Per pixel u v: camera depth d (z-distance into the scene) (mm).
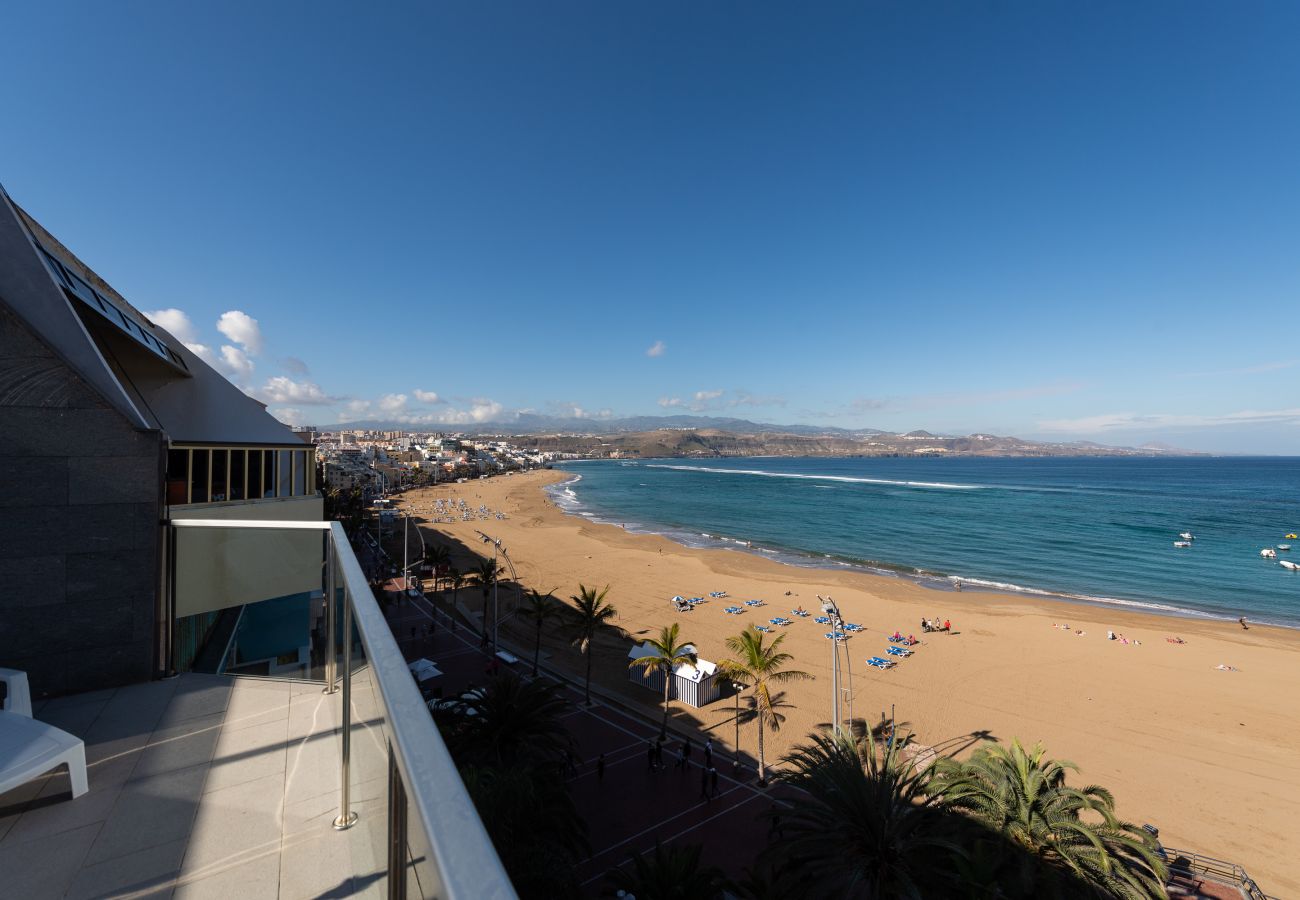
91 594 5977
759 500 141500
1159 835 21391
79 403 6008
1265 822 22078
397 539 79812
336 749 4773
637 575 62344
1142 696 33094
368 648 2516
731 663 26609
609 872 14555
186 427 15438
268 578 9273
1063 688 34250
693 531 94562
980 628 45562
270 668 7062
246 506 11867
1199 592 57750
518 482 197125
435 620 43719
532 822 14406
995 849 12758
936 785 14297
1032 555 75688
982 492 159500
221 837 3742
